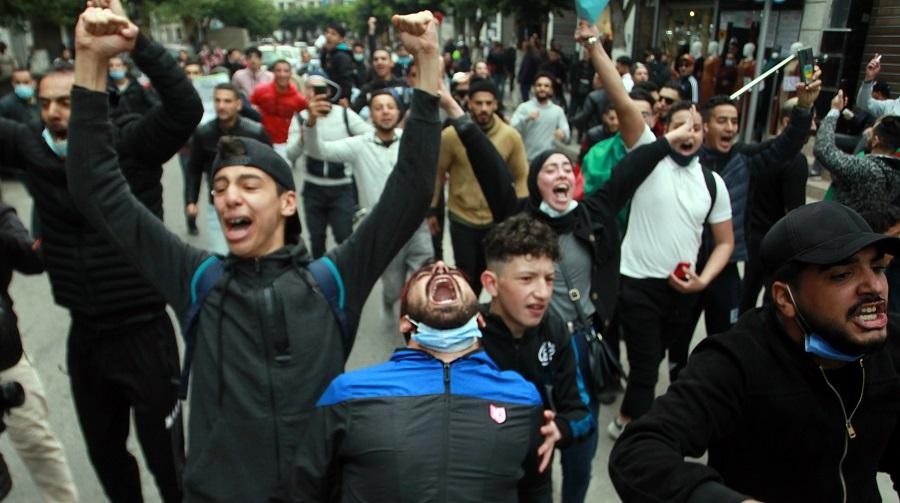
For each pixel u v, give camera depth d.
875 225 2.52
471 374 1.75
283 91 7.15
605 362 2.66
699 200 3.45
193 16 37.50
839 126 8.08
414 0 31.58
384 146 4.86
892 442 1.71
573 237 2.91
